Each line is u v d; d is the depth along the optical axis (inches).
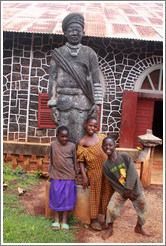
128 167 99.1
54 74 121.3
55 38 251.3
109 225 106.6
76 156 116.3
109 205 103.5
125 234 109.7
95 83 119.5
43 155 195.8
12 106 257.4
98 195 109.3
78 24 114.6
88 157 108.6
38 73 256.1
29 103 258.5
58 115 121.5
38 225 108.7
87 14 285.9
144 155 173.8
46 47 253.6
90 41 254.7
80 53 117.5
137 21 278.2
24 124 259.8
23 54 253.4
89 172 110.9
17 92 256.4
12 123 258.8
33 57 254.4
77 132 119.3
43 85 257.4
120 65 260.8
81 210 118.7
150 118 278.5
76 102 118.5
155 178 199.9
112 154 100.9
